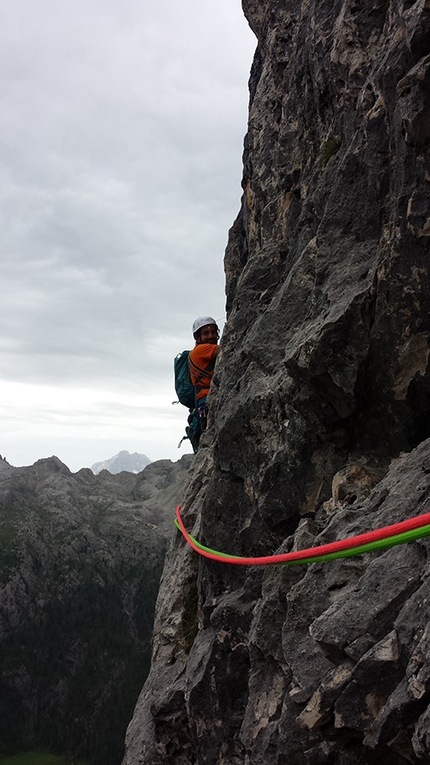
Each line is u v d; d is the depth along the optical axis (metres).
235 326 9.43
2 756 163.62
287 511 6.89
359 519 5.27
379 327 5.99
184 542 10.96
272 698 5.51
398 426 6.14
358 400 6.20
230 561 5.93
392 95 6.18
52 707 184.00
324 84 8.34
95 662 199.50
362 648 4.32
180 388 11.01
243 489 7.82
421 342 5.87
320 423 6.55
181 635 9.41
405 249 5.86
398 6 6.22
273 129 11.00
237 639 6.91
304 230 8.12
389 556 4.71
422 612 4.01
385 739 4.02
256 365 7.87
